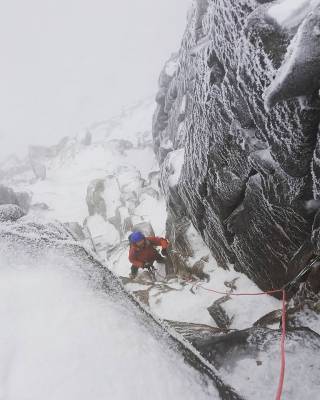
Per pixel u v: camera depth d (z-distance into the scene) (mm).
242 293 5809
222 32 4254
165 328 2240
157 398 1539
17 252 2023
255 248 5188
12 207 2701
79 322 1670
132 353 1663
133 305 2139
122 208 15305
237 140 4520
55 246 2248
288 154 3602
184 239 7477
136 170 21906
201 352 3428
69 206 20312
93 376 1476
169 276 7500
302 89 2994
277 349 3330
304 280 4465
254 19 3426
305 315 4027
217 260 6789
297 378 3080
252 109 3959
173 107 15805
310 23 2750
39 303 1701
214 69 4746
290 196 3896
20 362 1440
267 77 3529
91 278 2072
